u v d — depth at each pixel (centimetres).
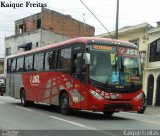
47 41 5266
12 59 2592
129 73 1599
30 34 5416
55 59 1872
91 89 1530
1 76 4331
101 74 1548
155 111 2531
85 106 1552
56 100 1839
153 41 3278
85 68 1556
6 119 1537
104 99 1528
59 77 1808
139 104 1602
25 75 2306
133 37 3494
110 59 1578
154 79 3244
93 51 1561
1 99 3075
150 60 3312
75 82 1638
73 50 1678
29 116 1666
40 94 2059
